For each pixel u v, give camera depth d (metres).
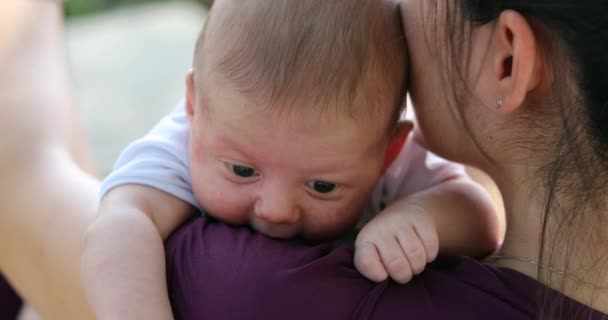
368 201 1.10
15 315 1.34
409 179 1.12
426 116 0.95
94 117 2.40
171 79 2.59
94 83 2.56
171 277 0.92
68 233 1.04
